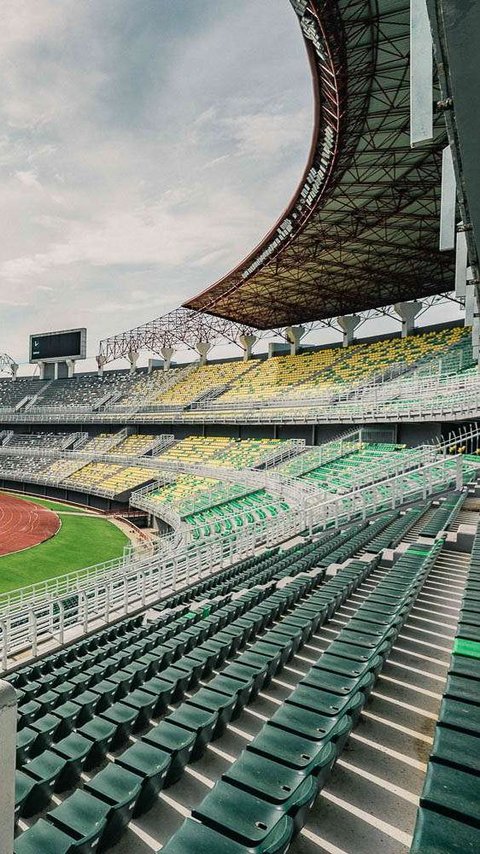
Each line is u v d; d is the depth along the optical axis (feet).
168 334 193.06
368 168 75.10
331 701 17.15
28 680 30.78
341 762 15.25
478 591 24.16
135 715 19.60
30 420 200.95
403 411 88.58
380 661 18.40
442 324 126.31
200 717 18.57
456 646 17.99
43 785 15.67
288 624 26.11
